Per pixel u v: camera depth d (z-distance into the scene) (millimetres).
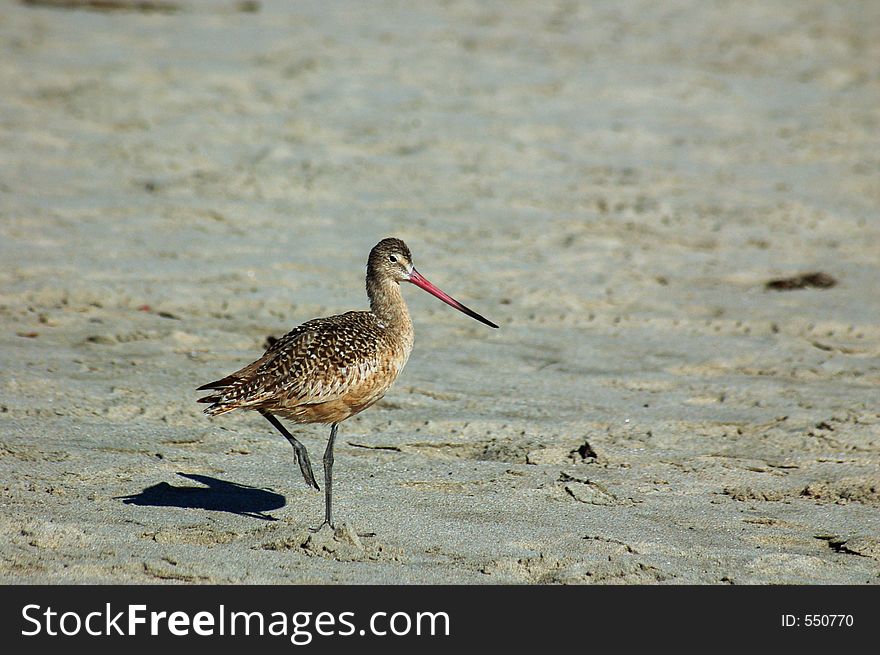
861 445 11305
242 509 9625
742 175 21344
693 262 17391
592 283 16359
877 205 20141
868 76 27984
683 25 32156
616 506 10016
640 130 23359
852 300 15992
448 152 21422
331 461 9508
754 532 9578
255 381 9242
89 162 19953
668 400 12492
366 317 10195
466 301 15586
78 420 11258
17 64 24953
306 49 27453
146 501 9656
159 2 31156
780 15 33469
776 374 13398
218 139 21359
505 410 12102
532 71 26859
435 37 29406
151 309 14578
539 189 20047
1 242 16328
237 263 16250
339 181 19766
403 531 9352
